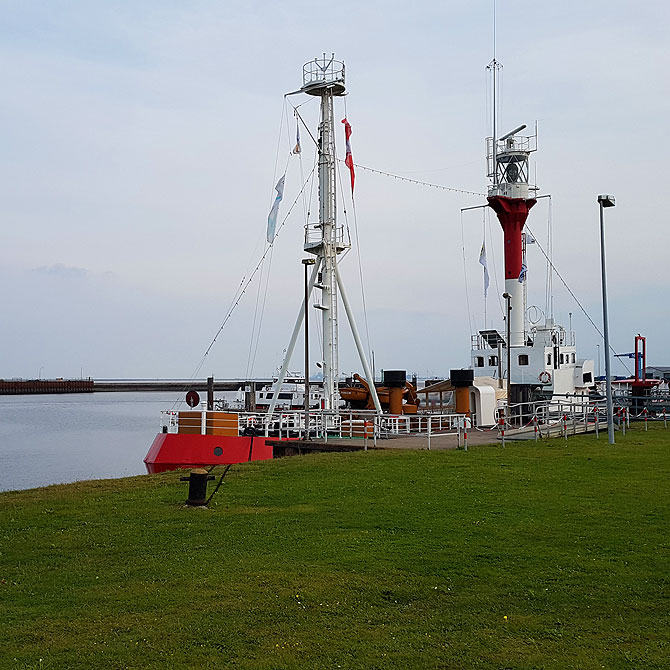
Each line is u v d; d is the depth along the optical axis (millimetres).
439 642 10406
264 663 9688
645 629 10844
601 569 13328
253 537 15539
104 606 11586
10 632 10602
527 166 54531
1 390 197625
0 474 50156
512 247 53750
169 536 15773
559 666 9703
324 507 18453
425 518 17125
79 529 16578
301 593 12062
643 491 20344
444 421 43656
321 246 39781
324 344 40062
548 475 23172
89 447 70000
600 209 34531
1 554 14656
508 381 43969
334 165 40000
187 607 11508
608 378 33500
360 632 10695
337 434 39031
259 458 32656
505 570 13305
